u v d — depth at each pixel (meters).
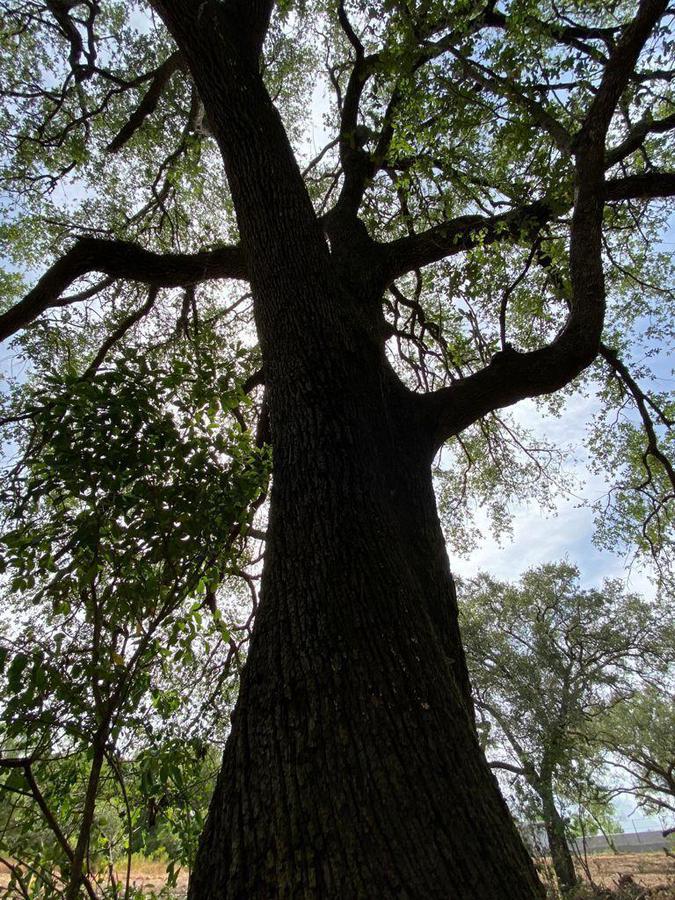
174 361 3.08
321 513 2.29
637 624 16.42
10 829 2.15
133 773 2.51
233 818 1.57
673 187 5.00
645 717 18.52
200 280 4.62
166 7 3.34
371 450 2.63
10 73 7.52
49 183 7.43
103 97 7.71
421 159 5.03
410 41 4.32
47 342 6.32
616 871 19.22
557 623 16.78
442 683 1.88
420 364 7.03
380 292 4.35
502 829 1.56
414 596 2.12
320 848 1.42
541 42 4.84
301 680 1.80
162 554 2.60
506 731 13.96
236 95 3.38
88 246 4.16
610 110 3.86
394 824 1.46
